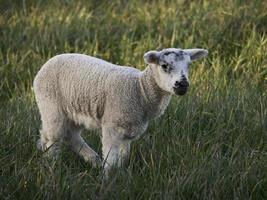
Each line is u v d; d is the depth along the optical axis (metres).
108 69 12.58
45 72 13.15
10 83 17.53
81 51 18.61
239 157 12.55
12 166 12.48
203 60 17.50
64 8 21.80
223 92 15.81
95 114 12.60
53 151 13.17
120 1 22.25
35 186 11.57
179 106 14.84
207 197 11.35
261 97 15.24
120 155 12.59
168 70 11.82
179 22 19.64
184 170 12.09
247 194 11.62
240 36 18.88
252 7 19.98
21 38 19.56
